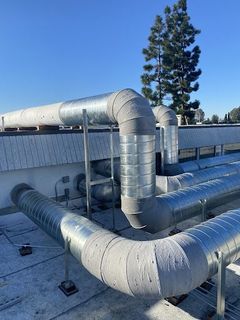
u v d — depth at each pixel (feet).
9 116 50.01
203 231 18.03
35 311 19.35
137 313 18.94
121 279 16.48
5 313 19.19
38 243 28.99
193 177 34.91
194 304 19.53
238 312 18.33
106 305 19.79
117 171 35.88
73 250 20.83
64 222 22.97
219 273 16.61
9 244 28.89
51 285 22.08
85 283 22.20
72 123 31.76
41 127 39.63
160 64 125.29
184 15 120.67
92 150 39.27
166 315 18.66
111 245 18.39
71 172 40.09
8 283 22.40
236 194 32.76
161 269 15.56
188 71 125.70
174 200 26.84
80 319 18.57
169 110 39.42
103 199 36.70
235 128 66.28
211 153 60.34
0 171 32.09
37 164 34.65
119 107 23.77
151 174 24.29
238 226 19.04
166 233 30.71
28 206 29.35
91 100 27.43
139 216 24.31
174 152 39.73
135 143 23.35
